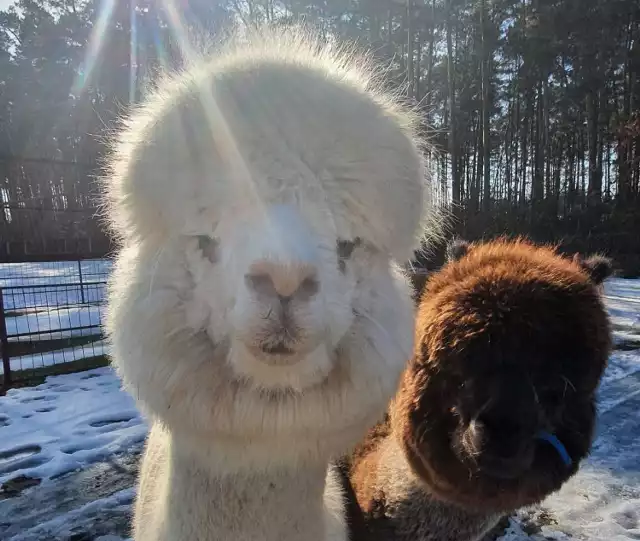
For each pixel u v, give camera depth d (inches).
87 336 365.7
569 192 1214.3
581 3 1191.6
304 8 992.2
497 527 160.2
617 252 865.5
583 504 175.2
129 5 949.8
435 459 91.1
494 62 1355.8
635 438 227.9
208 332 49.5
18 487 180.7
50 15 1288.1
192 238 49.9
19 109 1091.3
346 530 89.0
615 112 1261.1
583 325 89.1
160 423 57.6
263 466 56.9
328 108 51.2
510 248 109.7
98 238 431.5
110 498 174.9
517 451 82.4
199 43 71.2
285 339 43.7
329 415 52.0
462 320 88.6
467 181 1358.3
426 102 1154.0
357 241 53.0
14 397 264.7
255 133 48.8
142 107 64.7
